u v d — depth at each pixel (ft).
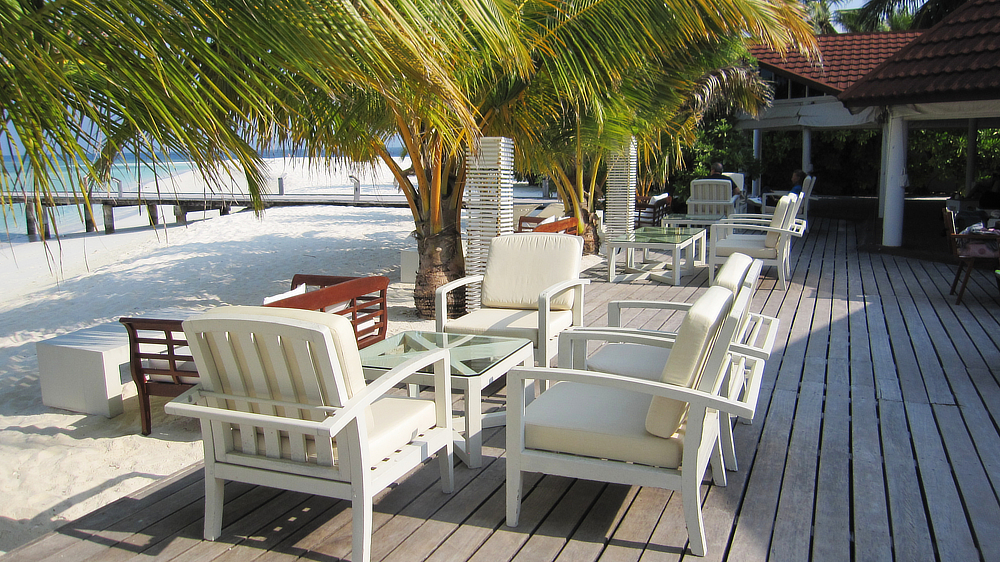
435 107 13.20
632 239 27.43
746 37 27.55
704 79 42.42
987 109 31.58
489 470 10.55
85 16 7.93
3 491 12.54
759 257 25.79
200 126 8.90
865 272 29.17
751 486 9.86
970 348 17.21
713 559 8.06
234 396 8.23
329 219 63.62
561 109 23.04
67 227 75.66
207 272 37.17
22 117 8.20
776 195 55.67
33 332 26.23
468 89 17.69
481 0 10.38
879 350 17.07
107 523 9.12
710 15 17.81
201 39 8.48
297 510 9.41
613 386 8.00
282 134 17.60
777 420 12.38
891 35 54.85
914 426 12.05
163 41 8.30
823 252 35.60
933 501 9.37
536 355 13.94
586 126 23.90
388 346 12.11
